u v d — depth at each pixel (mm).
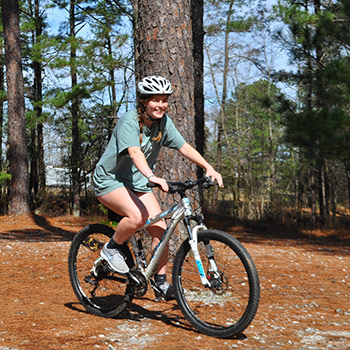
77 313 3932
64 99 20203
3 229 14969
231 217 21219
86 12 20812
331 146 12438
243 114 30188
